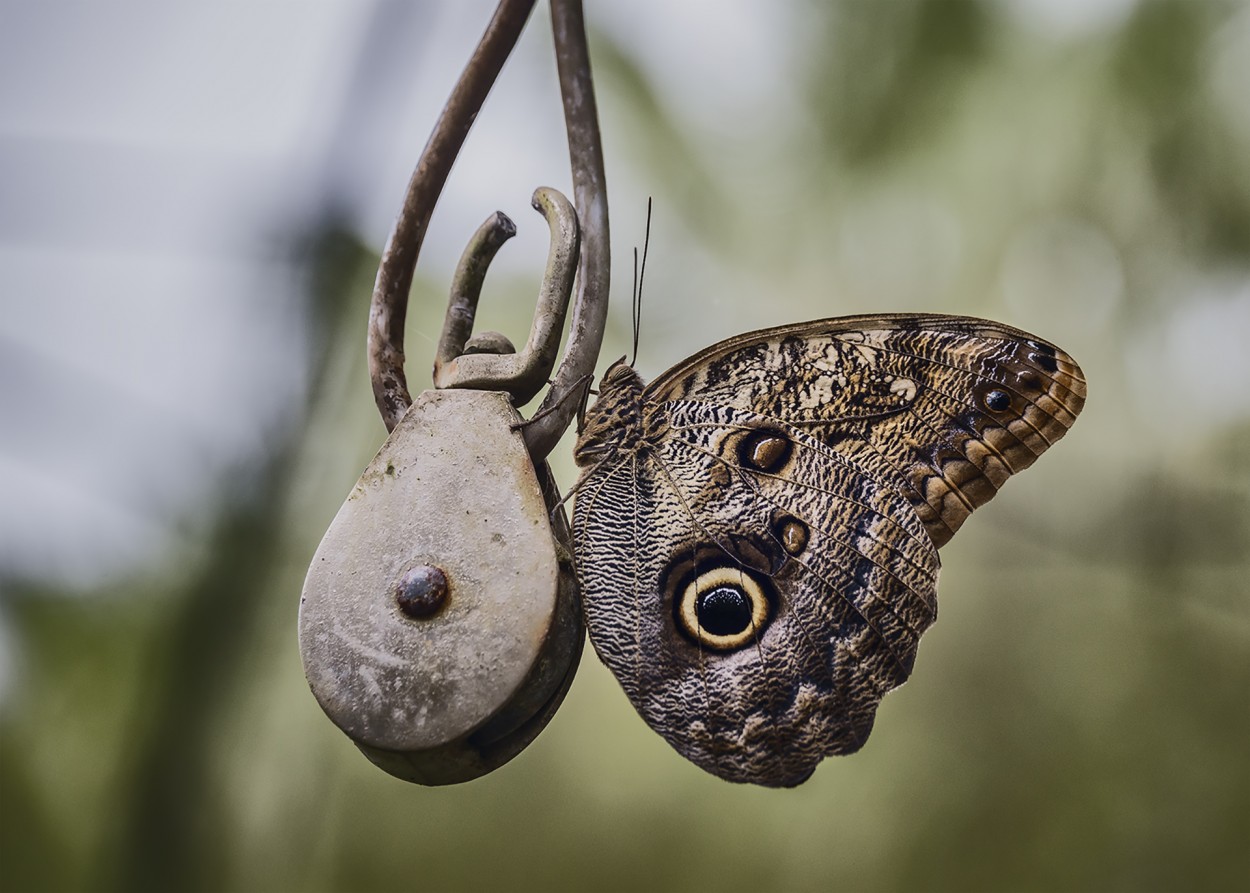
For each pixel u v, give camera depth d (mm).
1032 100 801
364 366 768
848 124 802
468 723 615
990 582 839
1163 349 810
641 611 671
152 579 759
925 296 801
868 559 670
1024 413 667
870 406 675
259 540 749
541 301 630
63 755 763
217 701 748
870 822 822
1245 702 815
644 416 677
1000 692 830
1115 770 818
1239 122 793
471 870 812
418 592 617
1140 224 800
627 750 832
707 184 796
